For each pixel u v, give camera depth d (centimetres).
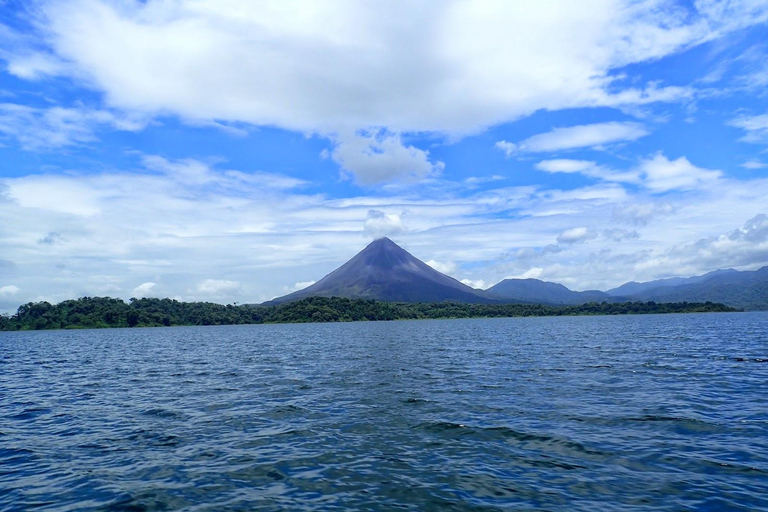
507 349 5403
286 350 6231
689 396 2306
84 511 1146
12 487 1310
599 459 1417
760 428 1692
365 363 4209
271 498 1198
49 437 1834
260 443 1684
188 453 1588
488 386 2738
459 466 1391
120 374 3944
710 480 1227
